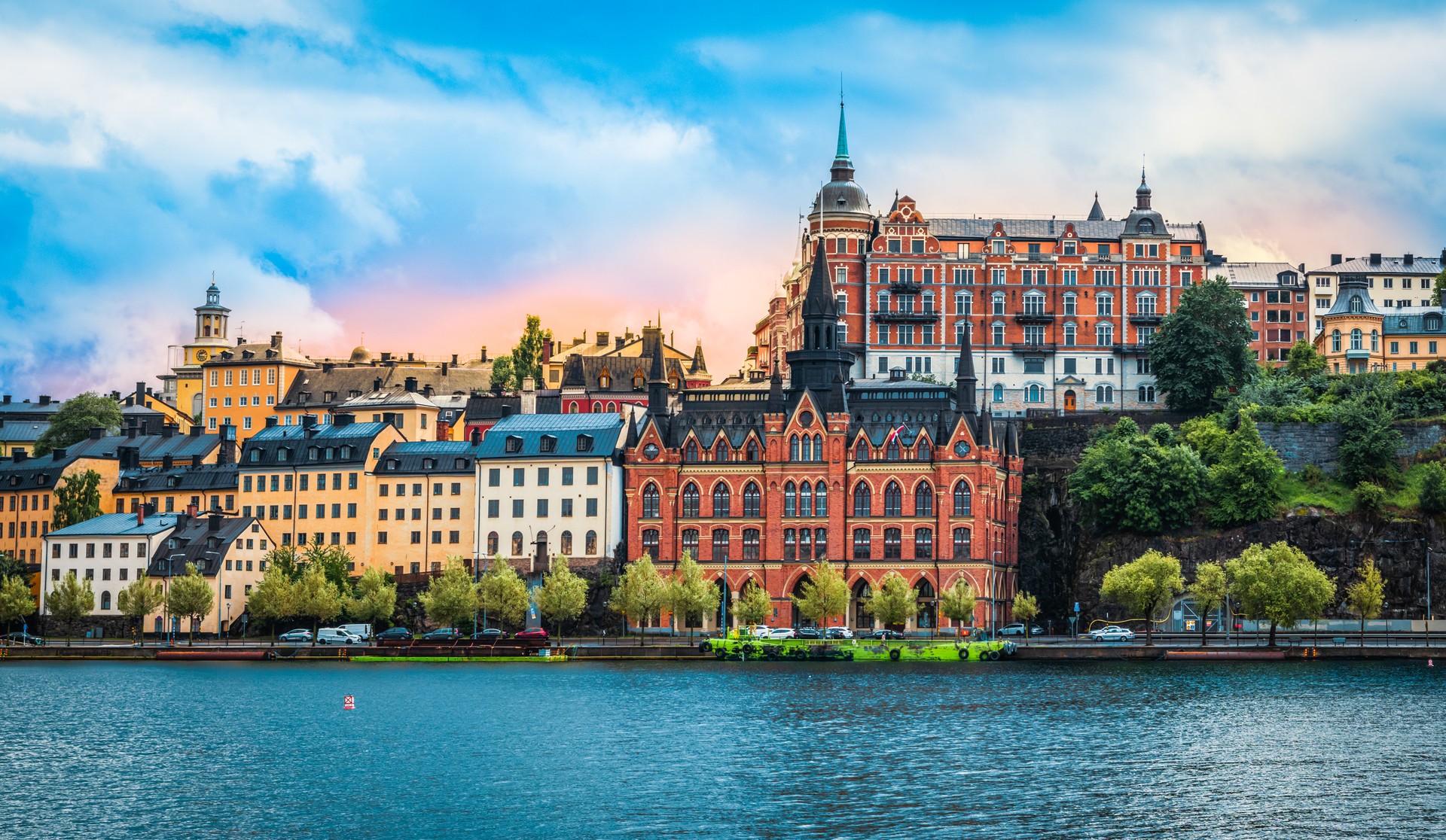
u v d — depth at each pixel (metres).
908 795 120.88
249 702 167.62
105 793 124.00
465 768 132.00
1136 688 172.88
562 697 169.88
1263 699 163.50
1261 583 198.12
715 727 149.12
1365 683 176.50
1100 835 110.19
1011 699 164.75
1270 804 117.75
